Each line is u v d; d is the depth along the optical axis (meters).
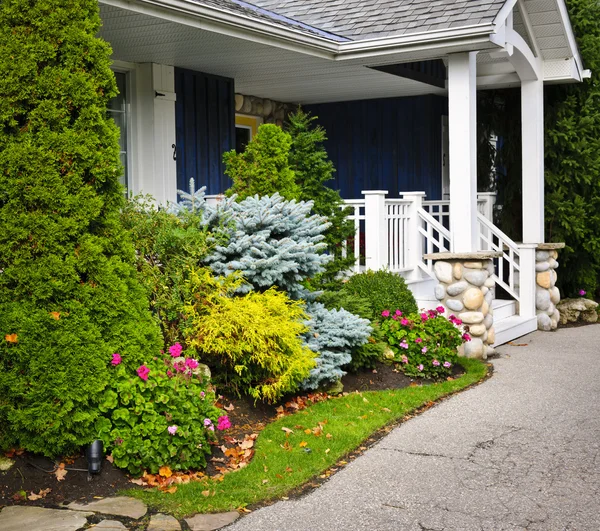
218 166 10.01
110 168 5.07
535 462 5.40
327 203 8.86
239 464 5.26
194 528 4.29
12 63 4.86
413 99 12.18
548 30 10.80
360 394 6.98
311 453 5.45
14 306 4.83
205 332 6.06
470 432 6.09
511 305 11.09
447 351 7.78
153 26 7.00
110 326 5.06
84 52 4.99
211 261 6.69
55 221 4.91
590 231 11.94
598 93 11.88
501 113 12.81
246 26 7.40
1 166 4.87
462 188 8.95
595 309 12.12
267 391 6.07
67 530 4.16
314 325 7.13
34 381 4.77
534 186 11.34
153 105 8.90
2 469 4.78
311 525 4.37
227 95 10.15
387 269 9.52
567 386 7.61
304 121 9.24
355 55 8.99
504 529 4.32
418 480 5.06
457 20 8.63
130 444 4.86
